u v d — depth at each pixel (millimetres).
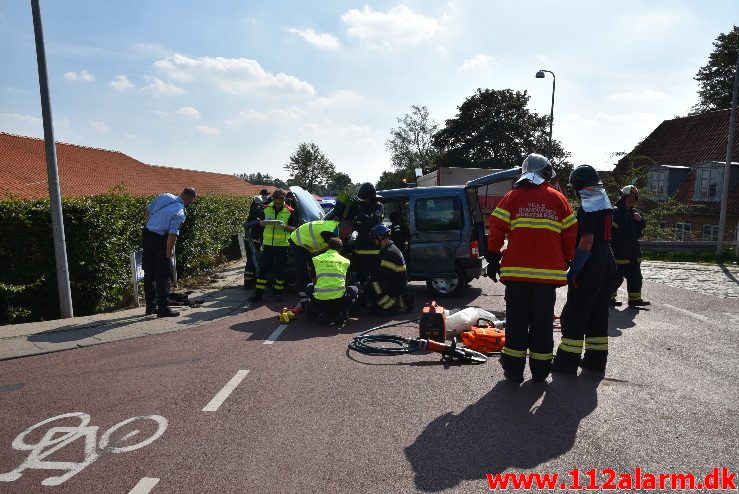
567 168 43281
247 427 4320
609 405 4711
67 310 8867
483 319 7191
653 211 26328
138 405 4816
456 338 6992
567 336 5559
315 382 5344
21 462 3826
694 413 4523
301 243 8852
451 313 8148
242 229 19922
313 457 3805
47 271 9203
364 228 8852
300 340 6945
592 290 5383
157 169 41062
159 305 8352
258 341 6922
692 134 34000
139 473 3629
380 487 3402
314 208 10539
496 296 10016
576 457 3781
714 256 19094
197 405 4789
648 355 6234
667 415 4488
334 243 7969
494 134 54312
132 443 4082
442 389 5121
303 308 8508
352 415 4527
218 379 5469
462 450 3891
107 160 33875
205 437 4152
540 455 3814
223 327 7750
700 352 6352
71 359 6262
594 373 5590
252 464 3719
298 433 4195
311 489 3387
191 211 13414
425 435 4141
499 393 5012
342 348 6543
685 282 12680
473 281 11898
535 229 5113
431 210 9727
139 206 11109
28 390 5258
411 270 9750
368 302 8531
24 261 9078
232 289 11352
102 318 8344
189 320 8156
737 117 32062
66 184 24484
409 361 5996
